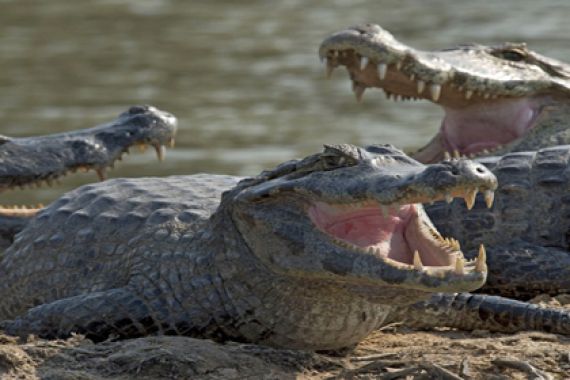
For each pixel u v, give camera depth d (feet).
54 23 295.89
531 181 91.71
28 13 308.60
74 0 326.44
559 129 113.19
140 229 75.31
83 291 75.92
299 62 251.19
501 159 94.63
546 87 113.09
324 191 64.64
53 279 78.07
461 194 61.46
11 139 103.30
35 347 65.92
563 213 90.33
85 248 76.95
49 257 78.84
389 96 111.34
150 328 71.00
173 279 71.56
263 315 69.15
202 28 289.12
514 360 63.82
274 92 226.17
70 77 238.48
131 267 73.82
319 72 242.58
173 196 78.48
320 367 66.18
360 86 110.52
